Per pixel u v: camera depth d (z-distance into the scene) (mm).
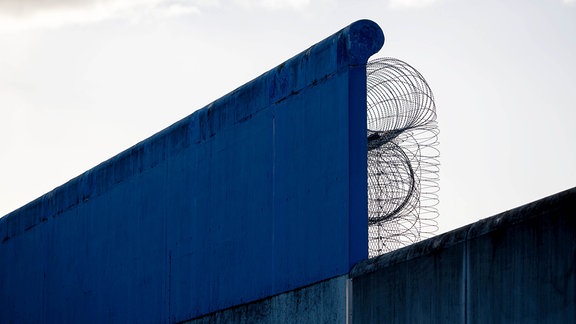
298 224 11578
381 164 11656
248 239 12469
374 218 11633
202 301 13312
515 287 8516
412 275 9750
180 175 14016
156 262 14422
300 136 11664
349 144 10859
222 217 13031
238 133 12844
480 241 8922
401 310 9867
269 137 12242
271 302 11938
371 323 10289
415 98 11430
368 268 10383
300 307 11414
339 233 10898
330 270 10984
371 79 11633
